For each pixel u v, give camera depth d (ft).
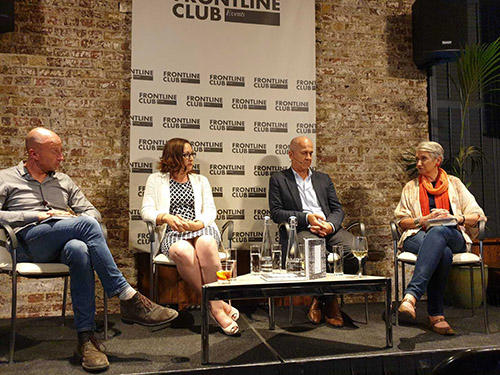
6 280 10.81
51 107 11.37
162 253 9.79
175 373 6.83
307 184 11.10
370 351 7.80
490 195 14.03
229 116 12.20
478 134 14.05
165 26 11.91
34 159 8.78
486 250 12.41
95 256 7.52
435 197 10.36
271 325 9.53
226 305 9.13
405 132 13.33
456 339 8.61
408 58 13.44
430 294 9.23
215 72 12.16
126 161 11.75
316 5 13.01
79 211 9.25
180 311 11.19
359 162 13.00
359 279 7.70
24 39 11.30
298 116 12.55
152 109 11.72
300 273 7.93
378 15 13.34
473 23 13.50
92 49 11.69
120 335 9.09
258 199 12.28
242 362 7.27
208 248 9.00
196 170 11.98
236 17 12.35
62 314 10.09
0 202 8.50
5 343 8.57
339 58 13.06
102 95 11.69
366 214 12.93
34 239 7.80
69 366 7.20
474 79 11.96
